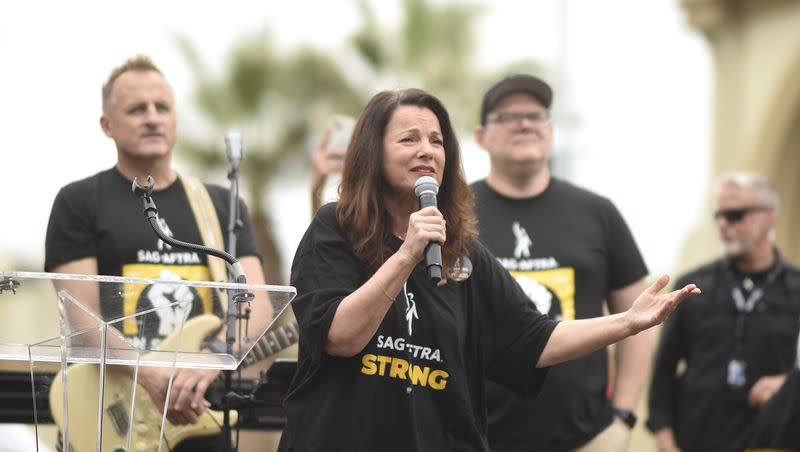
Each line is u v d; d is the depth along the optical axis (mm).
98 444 8625
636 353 12531
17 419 11164
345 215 8578
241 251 11273
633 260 12336
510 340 8922
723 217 14781
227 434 9812
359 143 8688
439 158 8672
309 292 8391
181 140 41469
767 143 32031
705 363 14562
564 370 11570
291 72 41250
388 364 8305
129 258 10797
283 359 10453
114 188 10992
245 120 41469
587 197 12297
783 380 14055
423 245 7902
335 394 8281
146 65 11164
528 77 12180
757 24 32312
